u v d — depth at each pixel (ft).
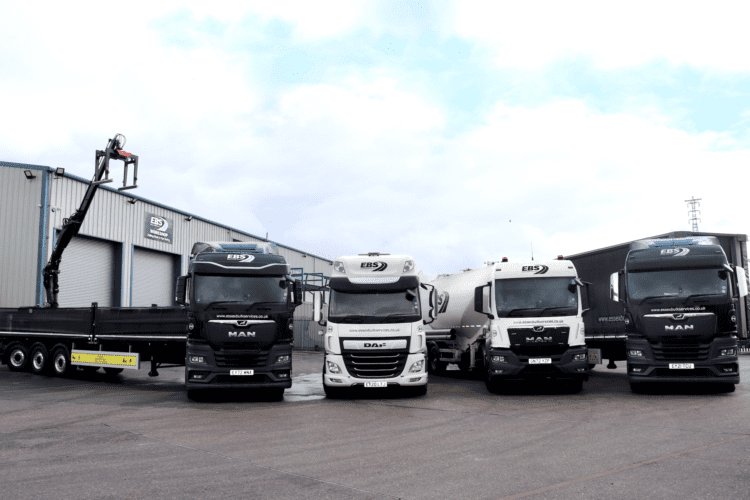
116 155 67.77
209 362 41.65
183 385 54.75
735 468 20.10
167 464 21.93
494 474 20.01
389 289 44.91
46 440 26.96
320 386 54.39
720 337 40.91
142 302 101.96
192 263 43.91
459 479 19.42
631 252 44.65
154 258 105.81
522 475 19.81
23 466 21.68
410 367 43.80
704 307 41.11
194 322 42.22
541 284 45.73
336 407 38.81
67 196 85.66
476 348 56.75
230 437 27.66
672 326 41.32
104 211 92.68
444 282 68.74
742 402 36.17
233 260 43.57
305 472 20.58
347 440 26.73
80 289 88.69
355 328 43.98
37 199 81.71
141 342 53.01
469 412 35.50
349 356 43.78
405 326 44.06
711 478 18.86
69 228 67.97
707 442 24.40
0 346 65.51
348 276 45.34
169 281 109.60
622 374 62.59
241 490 18.26
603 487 18.12
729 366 40.45
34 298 80.23
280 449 24.72
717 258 42.22
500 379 44.73
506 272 46.39
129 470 20.98
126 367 53.67
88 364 56.70
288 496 17.60
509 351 44.75
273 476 20.02
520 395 44.32
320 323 46.96
